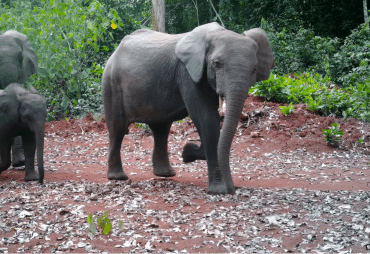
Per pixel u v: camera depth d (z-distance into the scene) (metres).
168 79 6.23
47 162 9.36
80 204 5.67
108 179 7.26
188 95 5.98
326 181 7.30
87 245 4.38
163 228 4.81
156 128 7.14
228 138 5.30
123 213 5.29
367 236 4.38
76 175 7.86
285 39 18.45
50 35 13.15
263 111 11.30
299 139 10.27
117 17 13.98
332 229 4.61
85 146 10.99
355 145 9.95
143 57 6.50
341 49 17.88
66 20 13.38
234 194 5.82
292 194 6.01
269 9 22.89
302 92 12.36
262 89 12.24
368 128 10.70
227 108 5.29
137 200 5.74
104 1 21.75
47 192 6.32
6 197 6.00
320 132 10.47
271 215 5.07
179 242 4.43
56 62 13.18
